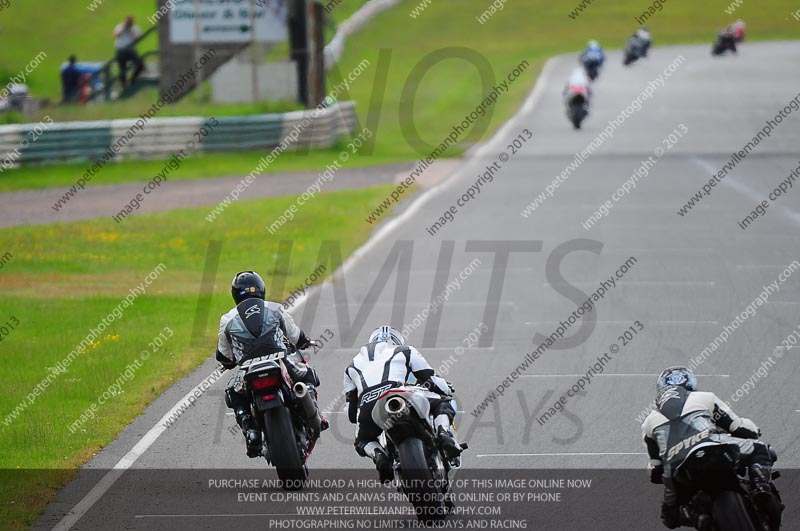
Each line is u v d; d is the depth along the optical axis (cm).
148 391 4597
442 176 11906
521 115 17025
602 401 4175
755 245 7731
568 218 9088
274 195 10762
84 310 6338
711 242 7881
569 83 15612
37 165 11888
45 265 7719
